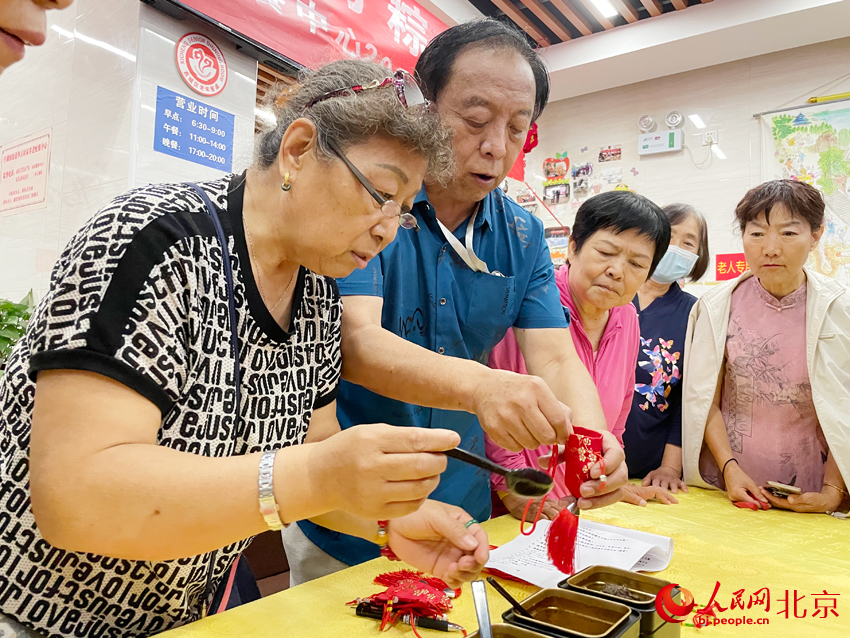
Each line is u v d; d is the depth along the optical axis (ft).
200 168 6.95
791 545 4.72
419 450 2.24
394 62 8.83
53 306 2.31
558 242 14.57
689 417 6.93
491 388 3.25
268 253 2.91
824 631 3.12
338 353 3.52
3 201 8.36
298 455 2.32
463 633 2.94
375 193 2.63
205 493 2.18
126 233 2.44
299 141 2.65
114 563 2.71
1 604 2.63
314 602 3.29
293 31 7.48
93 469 2.14
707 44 12.20
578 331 5.94
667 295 7.90
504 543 4.37
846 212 11.74
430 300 4.69
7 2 2.12
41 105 7.68
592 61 12.97
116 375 2.23
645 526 5.09
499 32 4.24
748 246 6.55
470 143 4.29
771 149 12.49
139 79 6.36
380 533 3.15
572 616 2.72
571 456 3.44
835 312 6.16
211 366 2.69
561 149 14.98
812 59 12.21
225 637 2.86
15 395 2.63
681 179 13.48
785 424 6.44
